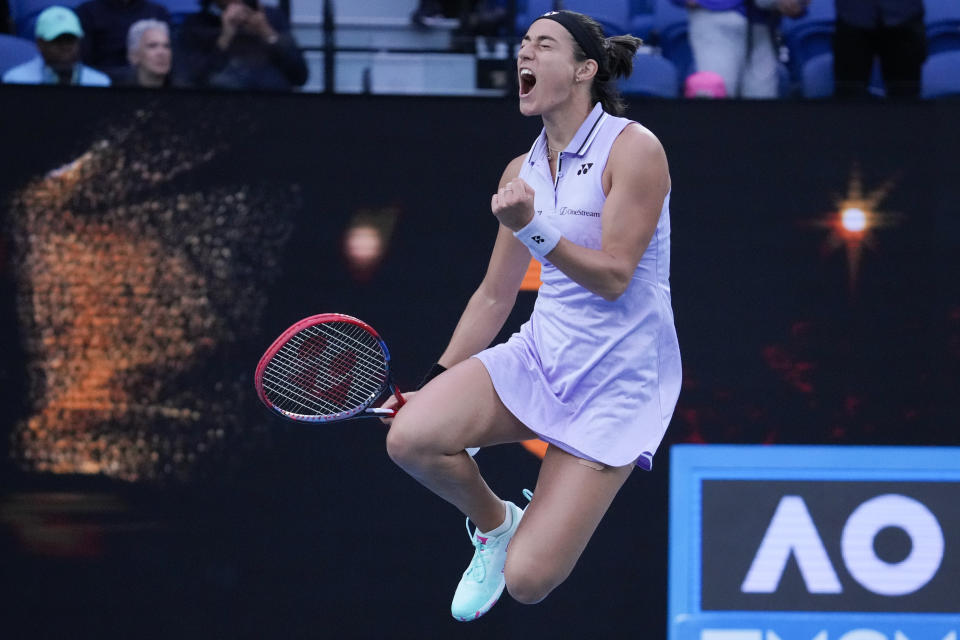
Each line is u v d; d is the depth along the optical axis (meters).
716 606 15.83
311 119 15.37
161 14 15.92
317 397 12.30
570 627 15.86
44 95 15.11
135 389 15.39
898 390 15.73
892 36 15.91
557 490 10.00
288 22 15.74
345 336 13.32
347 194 15.44
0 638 15.31
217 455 15.50
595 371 10.00
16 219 15.16
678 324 15.69
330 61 15.75
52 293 15.26
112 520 15.41
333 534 15.67
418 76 15.77
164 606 15.49
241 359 15.46
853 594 15.84
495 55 15.80
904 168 15.55
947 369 15.70
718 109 15.53
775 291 15.67
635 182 9.61
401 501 15.73
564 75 9.87
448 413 9.79
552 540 9.80
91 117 15.19
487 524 10.63
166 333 15.38
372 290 15.50
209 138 15.30
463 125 15.45
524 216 9.03
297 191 15.40
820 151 15.55
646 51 16.30
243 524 15.56
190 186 15.31
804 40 16.08
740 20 15.88
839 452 15.78
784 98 15.57
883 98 15.55
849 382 15.73
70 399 15.31
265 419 15.55
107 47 15.65
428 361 15.52
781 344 15.72
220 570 15.55
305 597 15.65
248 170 15.36
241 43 15.59
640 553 15.85
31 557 15.32
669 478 15.80
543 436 10.05
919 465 15.77
